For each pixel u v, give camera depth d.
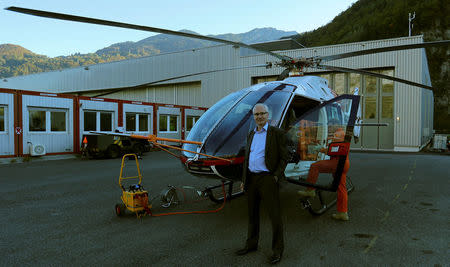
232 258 2.96
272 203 2.87
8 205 5.07
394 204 5.08
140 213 4.43
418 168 9.68
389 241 3.40
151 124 17.31
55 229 3.88
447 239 3.46
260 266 2.79
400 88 18.34
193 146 4.36
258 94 4.69
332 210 4.74
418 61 17.80
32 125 12.13
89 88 30.66
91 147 12.37
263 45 25.53
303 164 4.41
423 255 3.02
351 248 3.21
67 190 6.27
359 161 11.89
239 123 4.24
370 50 4.53
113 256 3.04
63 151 13.08
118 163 11.08
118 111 15.35
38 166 10.20
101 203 5.22
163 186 6.68
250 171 2.98
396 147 18.53
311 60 5.59
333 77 20.73
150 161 11.79
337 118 4.52
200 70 24.53
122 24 3.08
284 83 4.98
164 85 26.55
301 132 4.37
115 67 28.98
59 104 12.91
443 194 5.82
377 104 19.47
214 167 3.95
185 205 5.11
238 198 5.58
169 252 3.13
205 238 3.54
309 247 3.24
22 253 3.12
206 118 4.71
